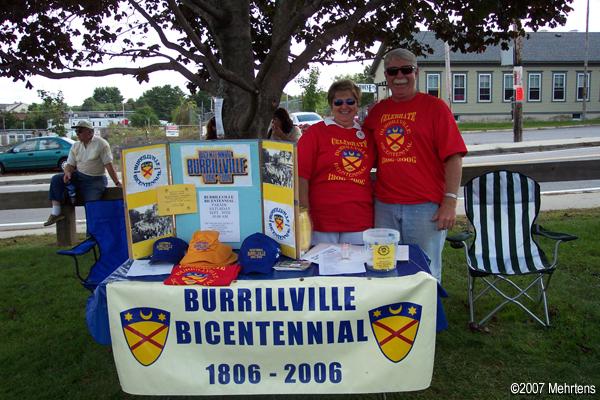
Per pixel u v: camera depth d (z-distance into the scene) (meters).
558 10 3.77
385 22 4.22
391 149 2.96
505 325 3.69
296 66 3.27
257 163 2.60
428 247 3.02
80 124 6.14
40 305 4.39
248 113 2.89
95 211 3.89
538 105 34.56
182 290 2.30
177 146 2.61
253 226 2.68
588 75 34.75
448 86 22.83
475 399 2.84
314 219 2.98
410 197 2.95
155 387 2.37
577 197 8.63
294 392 2.35
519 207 3.97
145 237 2.69
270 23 4.46
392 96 3.05
